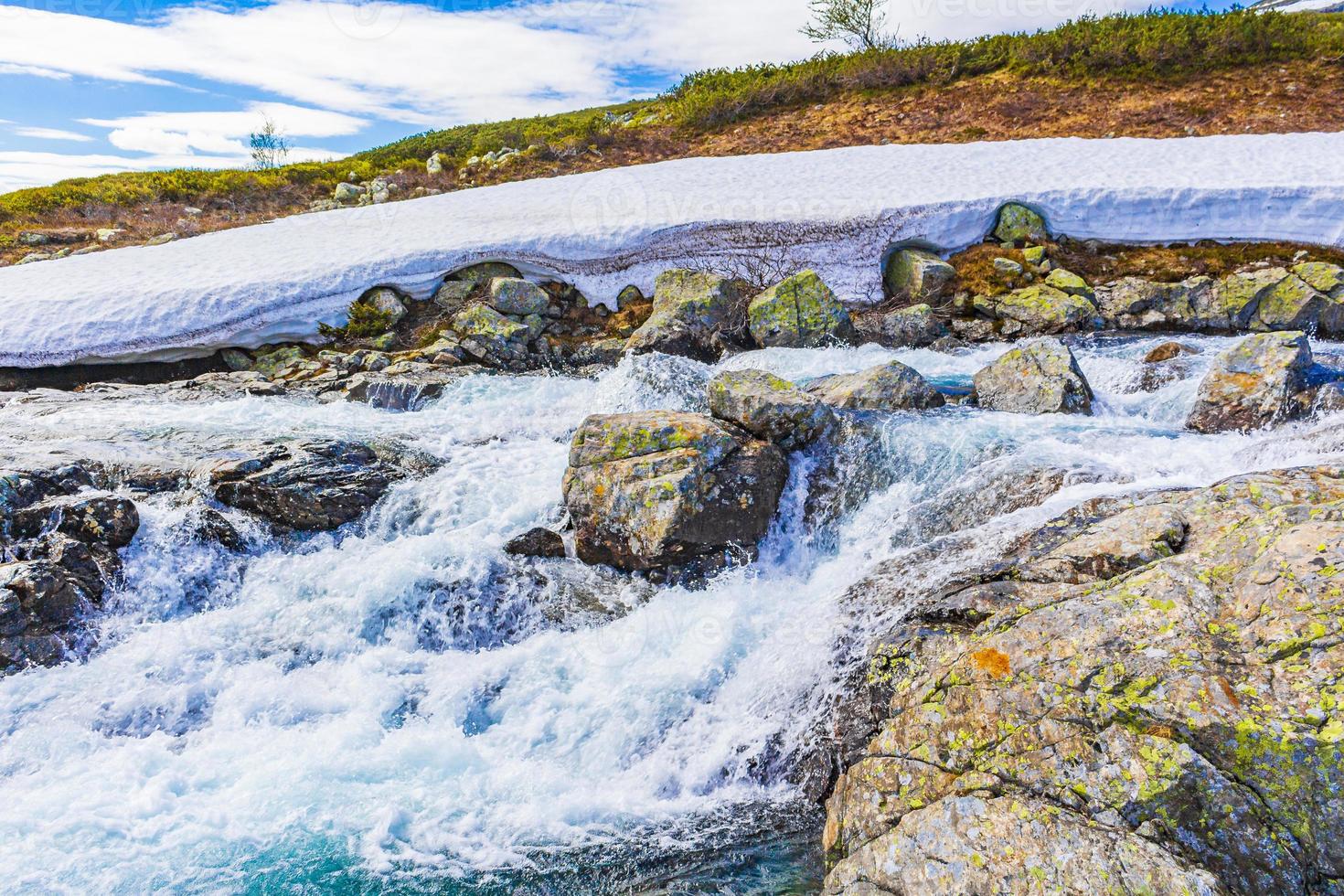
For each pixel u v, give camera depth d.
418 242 18.41
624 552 8.05
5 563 7.35
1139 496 6.46
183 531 8.23
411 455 10.21
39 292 16.17
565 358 15.78
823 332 15.08
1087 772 4.00
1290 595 4.17
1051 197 18.08
